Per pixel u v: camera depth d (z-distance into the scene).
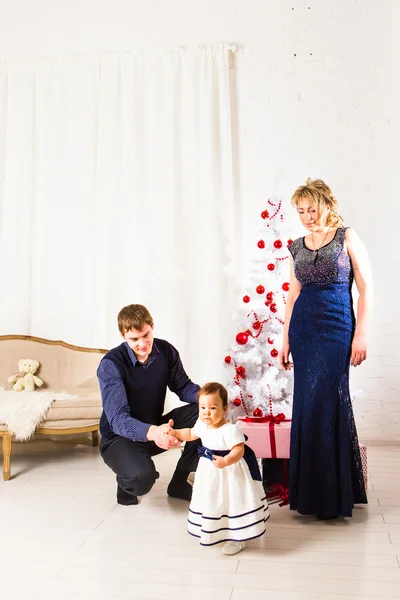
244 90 4.47
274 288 3.75
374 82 4.34
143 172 4.50
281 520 2.83
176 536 2.63
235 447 2.48
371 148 4.33
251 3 4.46
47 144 4.63
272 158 4.43
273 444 3.07
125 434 2.80
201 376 4.40
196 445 3.04
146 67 4.53
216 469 2.49
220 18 4.50
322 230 2.96
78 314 4.56
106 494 3.21
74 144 4.60
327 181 4.36
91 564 2.36
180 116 4.48
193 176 4.44
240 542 2.47
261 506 2.50
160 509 2.97
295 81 4.41
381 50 4.33
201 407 2.53
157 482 3.41
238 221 4.46
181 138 4.46
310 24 4.41
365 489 2.91
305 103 4.40
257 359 3.46
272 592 2.12
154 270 4.46
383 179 4.31
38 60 4.64
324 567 2.31
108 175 4.54
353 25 4.36
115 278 4.51
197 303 4.43
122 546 2.53
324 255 2.89
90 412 3.68
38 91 4.66
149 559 2.40
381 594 2.10
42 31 4.68
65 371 4.32
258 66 4.45
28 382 4.17
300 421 2.84
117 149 4.55
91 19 4.63
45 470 3.70
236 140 4.48
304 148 4.39
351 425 2.87
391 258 4.29
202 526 2.45
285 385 3.41
